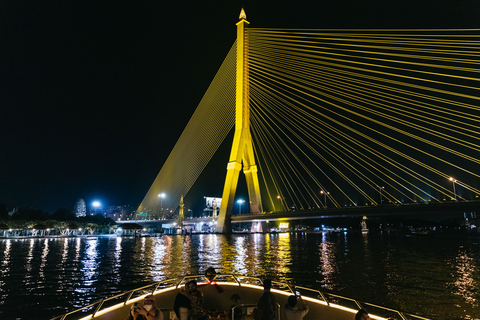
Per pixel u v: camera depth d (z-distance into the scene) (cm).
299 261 3700
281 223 19775
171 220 16262
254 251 5044
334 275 2755
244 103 10619
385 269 3084
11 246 5975
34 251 4959
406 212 7819
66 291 2148
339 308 687
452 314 1675
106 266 3300
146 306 589
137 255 4400
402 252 4906
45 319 1561
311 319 710
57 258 3994
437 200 7519
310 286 2316
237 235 12044
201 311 630
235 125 10806
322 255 4412
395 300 1948
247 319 724
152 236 11681
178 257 4138
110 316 717
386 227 19650
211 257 4138
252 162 11088
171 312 732
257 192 10962
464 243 7531
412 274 2808
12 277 2650
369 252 4888
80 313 1642
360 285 2353
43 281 2488
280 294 759
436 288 2253
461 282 2455
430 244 7125
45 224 10200
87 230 12688
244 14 10338
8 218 9931
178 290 797
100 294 2072
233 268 3144
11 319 1567
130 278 2614
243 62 10269
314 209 9462
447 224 18475
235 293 777
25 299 1939
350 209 8750
